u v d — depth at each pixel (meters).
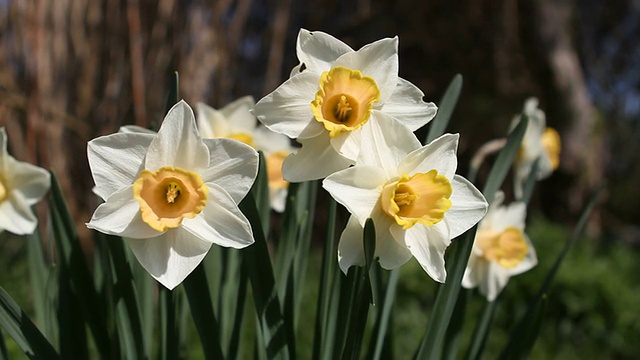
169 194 0.45
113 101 1.36
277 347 0.50
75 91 1.34
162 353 0.53
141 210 0.44
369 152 0.46
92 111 1.38
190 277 0.50
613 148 4.05
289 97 0.47
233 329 0.55
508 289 1.71
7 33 1.26
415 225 0.46
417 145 0.47
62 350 0.53
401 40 2.64
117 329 0.53
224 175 0.46
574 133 2.62
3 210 0.56
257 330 0.56
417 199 0.46
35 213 0.58
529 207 2.71
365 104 0.46
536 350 1.56
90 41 1.33
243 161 0.46
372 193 0.46
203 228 0.45
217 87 1.39
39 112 1.20
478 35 2.73
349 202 0.45
